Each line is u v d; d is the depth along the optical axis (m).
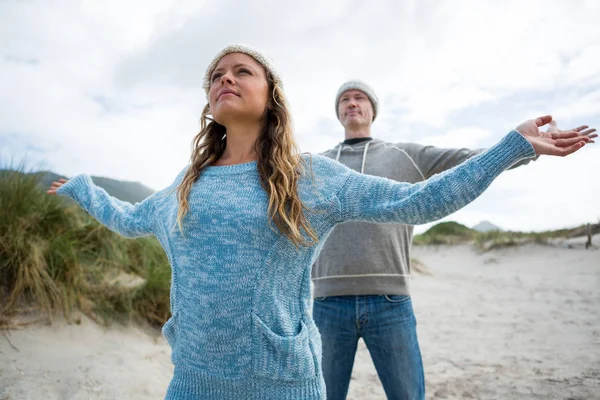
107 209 1.79
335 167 1.41
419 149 2.39
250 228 1.26
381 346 2.16
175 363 1.35
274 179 1.31
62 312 3.45
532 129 1.30
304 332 1.26
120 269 4.27
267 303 1.23
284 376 1.20
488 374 3.92
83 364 3.01
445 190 1.21
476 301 8.02
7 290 3.35
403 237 2.32
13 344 2.97
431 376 3.90
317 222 1.32
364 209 1.29
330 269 2.25
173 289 1.41
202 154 1.60
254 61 1.52
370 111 2.68
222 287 1.24
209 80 1.64
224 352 1.23
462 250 17.58
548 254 14.30
